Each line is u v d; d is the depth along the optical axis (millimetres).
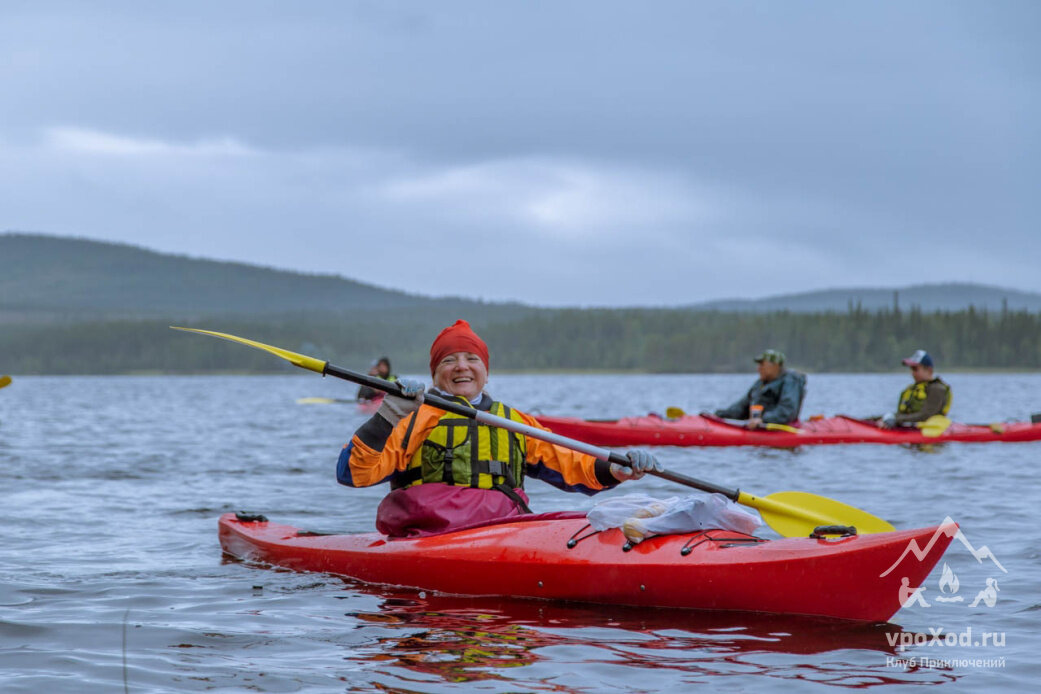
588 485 5871
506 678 4012
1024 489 10023
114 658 4305
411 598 5402
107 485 10648
